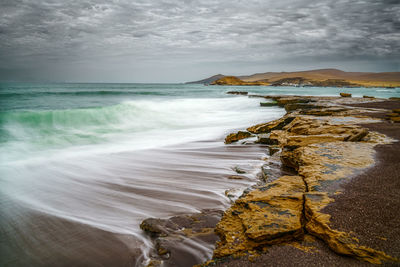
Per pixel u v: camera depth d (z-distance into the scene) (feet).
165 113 68.18
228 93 213.66
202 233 13.97
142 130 49.65
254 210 13.85
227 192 19.84
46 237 14.80
